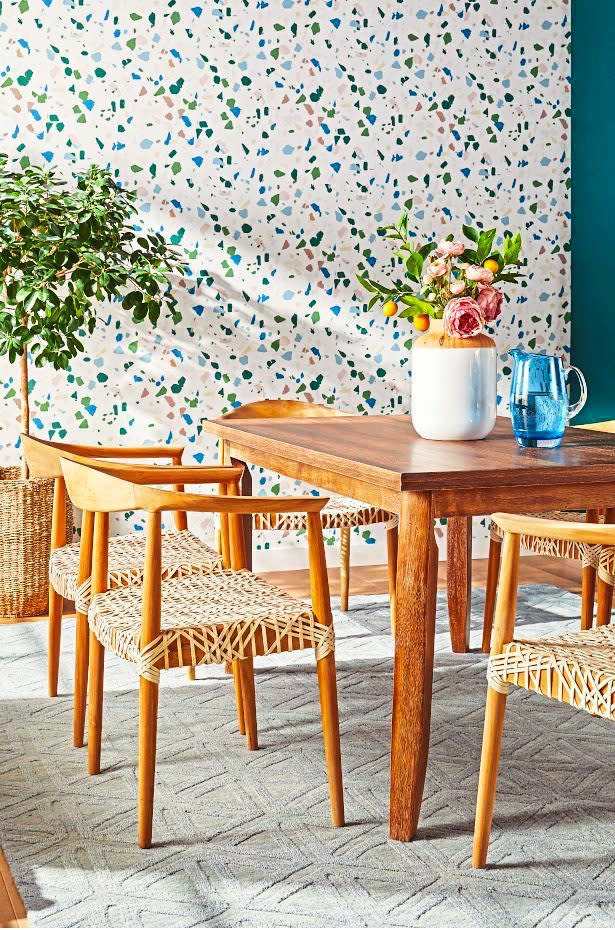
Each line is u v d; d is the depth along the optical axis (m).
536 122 4.94
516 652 1.87
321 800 2.25
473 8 4.78
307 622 2.08
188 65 4.39
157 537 1.96
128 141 4.34
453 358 2.56
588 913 1.78
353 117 4.64
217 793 2.29
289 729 2.68
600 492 2.13
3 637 3.57
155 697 1.99
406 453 2.32
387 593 4.20
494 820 2.14
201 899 1.83
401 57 4.69
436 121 4.77
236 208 4.50
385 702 2.89
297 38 4.53
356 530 4.75
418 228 4.79
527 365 2.43
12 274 3.81
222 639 2.02
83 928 1.74
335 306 4.69
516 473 2.04
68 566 2.69
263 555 4.63
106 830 2.10
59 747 2.57
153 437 4.46
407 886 1.87
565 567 4.70
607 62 4.68
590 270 4.91
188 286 4.46
